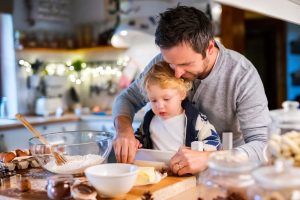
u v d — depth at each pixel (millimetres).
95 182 933
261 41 4766
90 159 1189
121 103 1546
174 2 3936
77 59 4703
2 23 3932
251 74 1312
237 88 1314
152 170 1080
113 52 4391
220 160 800
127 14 4234
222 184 775
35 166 1333
